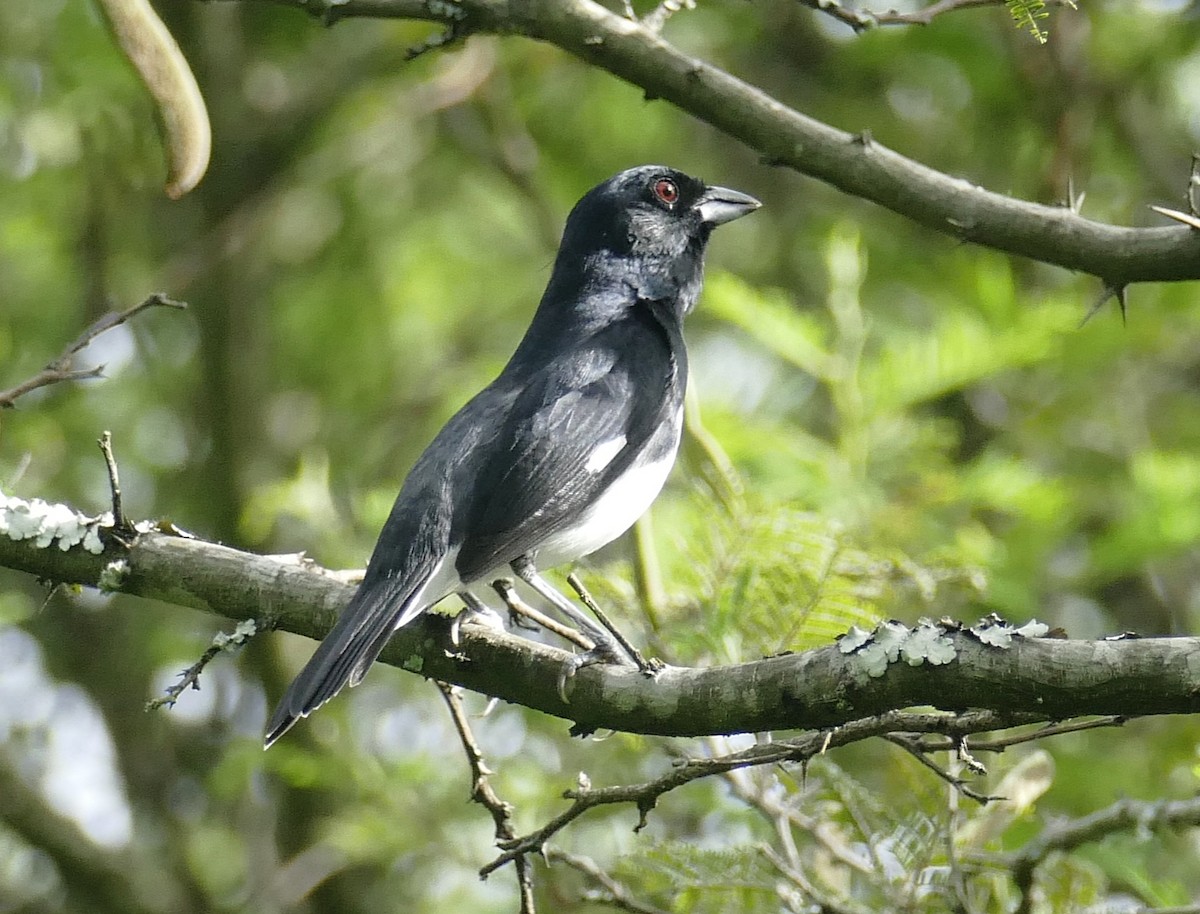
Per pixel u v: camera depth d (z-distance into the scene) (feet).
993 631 19.45
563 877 35.65
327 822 45.37
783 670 20.94
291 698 23.76
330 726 43.88
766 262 53.98
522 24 27.63
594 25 27.50
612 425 29.66
